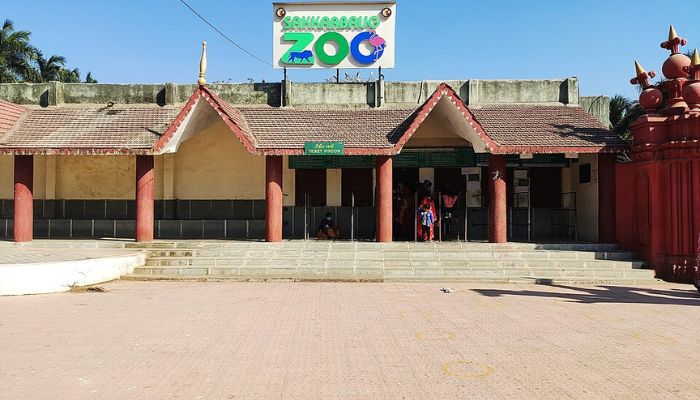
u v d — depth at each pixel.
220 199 20.55
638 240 15.98
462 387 5.86
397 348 7.46
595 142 16.56
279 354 7.15
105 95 20.06
